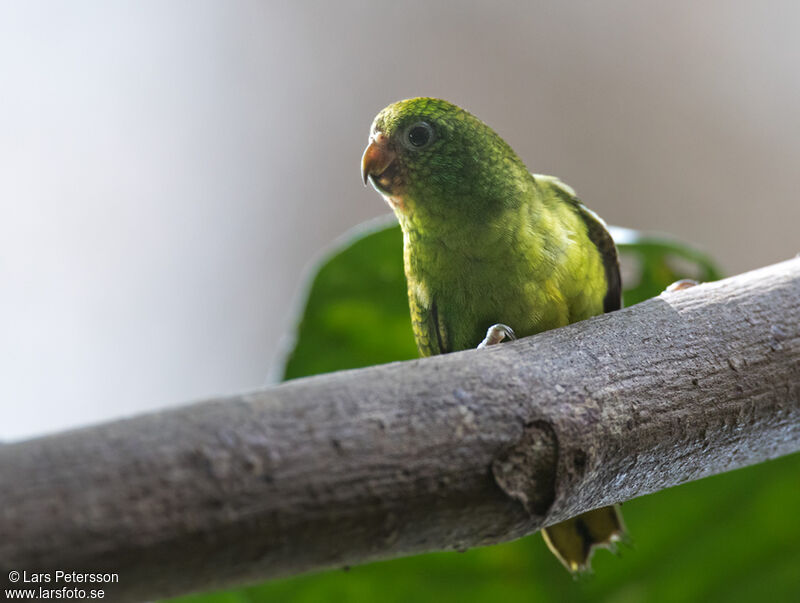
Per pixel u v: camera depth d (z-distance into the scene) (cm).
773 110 120
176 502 90
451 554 102
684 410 97
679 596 102
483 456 96
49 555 86
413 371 96
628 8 122
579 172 123
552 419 96
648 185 122
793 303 98
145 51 124
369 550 96
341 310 103
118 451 91
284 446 95
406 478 96
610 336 97
